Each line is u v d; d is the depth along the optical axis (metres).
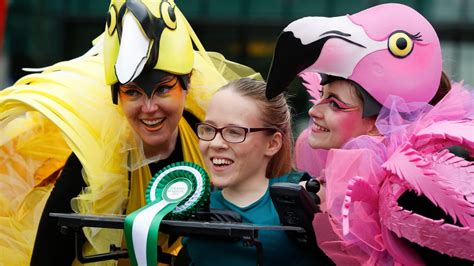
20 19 20.03
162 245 5.61
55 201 5.40
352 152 4.43
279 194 4.44
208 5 20.20
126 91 5.32
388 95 4.59
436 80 4.69
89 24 20.25
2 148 5.85
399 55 4.61
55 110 5.41
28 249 5.83
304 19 4.66
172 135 5.65
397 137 4.45
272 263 4.70
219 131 4.87
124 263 5.64
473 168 4.21
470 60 19.78
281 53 4.67
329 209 4.43
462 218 4.11
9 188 5.90
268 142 4.96
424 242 4.21
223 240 4.73
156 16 5.27
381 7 4.71
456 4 19.62
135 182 5.65
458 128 4.26
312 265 4.71
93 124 5.46
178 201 4.69
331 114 4.71
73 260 5.53
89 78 5.72
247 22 20.12
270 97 4.73
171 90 5.35
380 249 4.41
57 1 20.14
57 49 20.28
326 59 4.63
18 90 5.67
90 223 4.67
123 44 5.15
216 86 5.91
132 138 5.48
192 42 5.92
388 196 4.29
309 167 5.23
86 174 5.31
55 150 5.95
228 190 5.01
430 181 4.16
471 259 4.16
